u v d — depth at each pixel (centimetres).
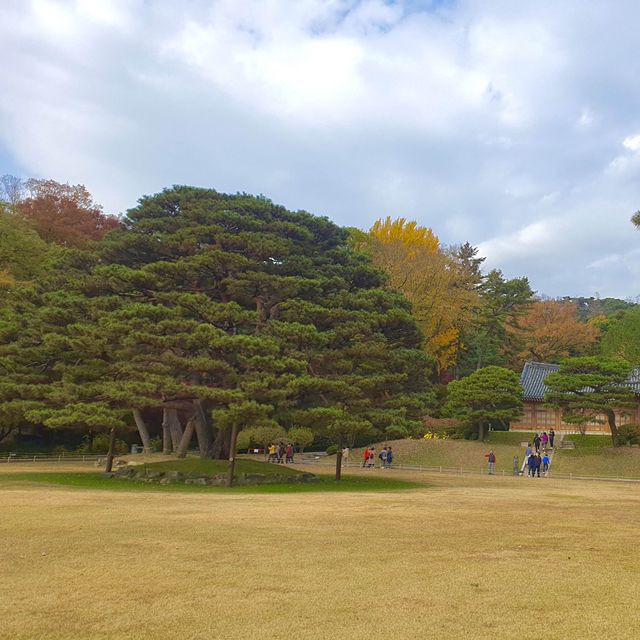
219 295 3083
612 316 8025
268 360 2548
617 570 1048
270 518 1596
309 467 4259
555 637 735
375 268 3416
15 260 4475
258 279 2894
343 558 1115
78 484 2627
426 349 6075
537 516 1714
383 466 4453
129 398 2581
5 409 2797
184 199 3186
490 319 7038
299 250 3225
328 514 1698
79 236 5644
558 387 4734
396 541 1284
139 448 5134
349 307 3072
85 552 1141
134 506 1811
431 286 5900
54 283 3244
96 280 3020
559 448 4938
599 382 4581
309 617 796
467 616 808
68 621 775
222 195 3259
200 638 723
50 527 1389
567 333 7612
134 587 920
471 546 1243
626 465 4359
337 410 2664
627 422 5650
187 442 3581
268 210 3197
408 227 6550
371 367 3033
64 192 6097
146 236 3031
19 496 2020
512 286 7288
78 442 5166
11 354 2983
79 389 2703
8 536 1282
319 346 2856
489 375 5119
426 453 5044
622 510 1891
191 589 912
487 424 5584
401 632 746
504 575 1007
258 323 2931
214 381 2822
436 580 973
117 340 2694
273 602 855
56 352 2958
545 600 877
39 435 5103
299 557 1119
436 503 2036
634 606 855
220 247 2964
